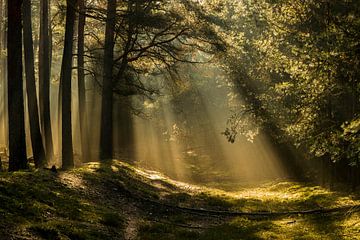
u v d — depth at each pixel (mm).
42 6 22938
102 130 26859
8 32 15211
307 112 14312
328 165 24531
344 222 14859
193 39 27734
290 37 15133
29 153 28500
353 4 13625
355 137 12297
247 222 15758
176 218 15734
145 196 18500
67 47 20188
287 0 14398
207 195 22703
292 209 18812
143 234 11977
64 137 20125
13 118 15688
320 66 12734
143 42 31047
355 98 17531
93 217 11977
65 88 20172
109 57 26703
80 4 24688
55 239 8938
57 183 15047
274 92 22297
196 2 25078
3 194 10945
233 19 27531
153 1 25547
